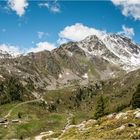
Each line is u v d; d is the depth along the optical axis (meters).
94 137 74.00
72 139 79.69
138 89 139.38
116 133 71.62
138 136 65.50
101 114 150.25
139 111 85.44
